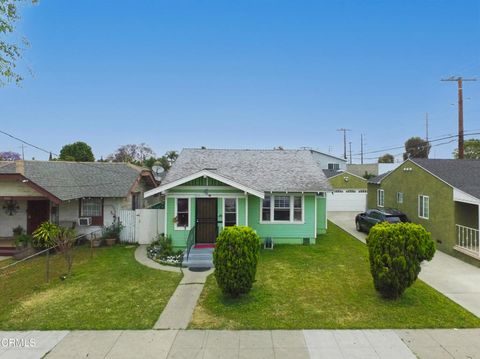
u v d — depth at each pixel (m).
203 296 9.33
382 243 8.70
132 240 17.28
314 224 16.75
